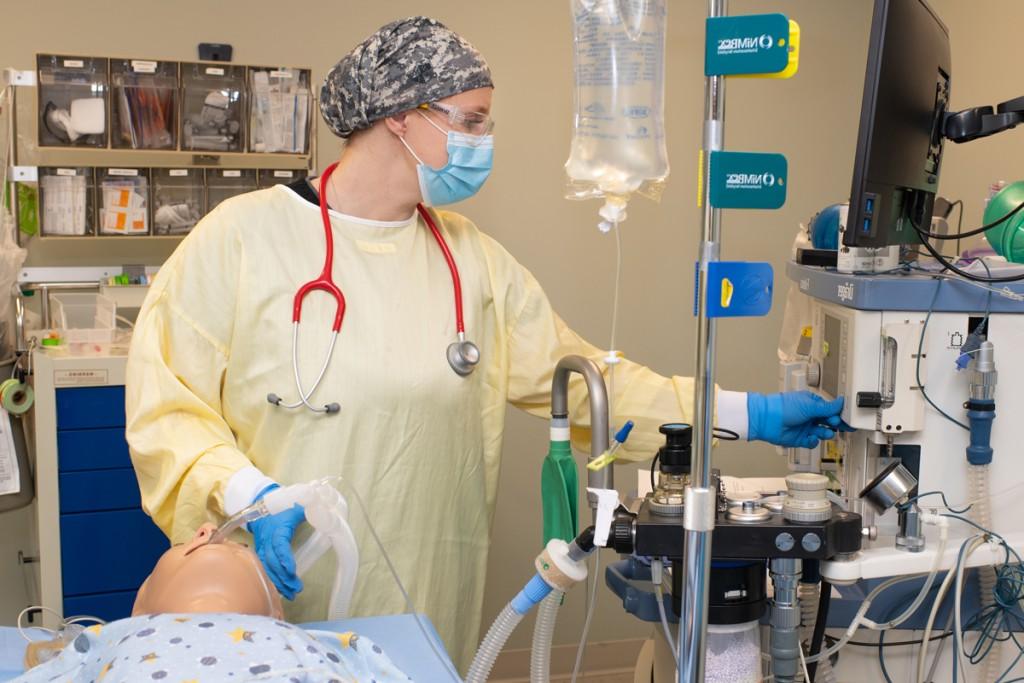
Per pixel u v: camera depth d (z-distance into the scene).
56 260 2.98
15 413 2.64
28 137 2.84
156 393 1.72
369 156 1.85
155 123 2.76
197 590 1.37
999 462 1.73
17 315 2.67
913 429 1.69
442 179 1.84
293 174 2.94
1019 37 2.89
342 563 1.59
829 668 1.69
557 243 3.38
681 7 3.38
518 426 3.41
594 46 1.27
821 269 1.91
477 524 1.99
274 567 1.51
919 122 1.70
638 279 3.45
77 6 2.91
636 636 3.54
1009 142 2.90
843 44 3.52
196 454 1.66
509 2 3.26
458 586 1.95
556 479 1.73
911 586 1.73
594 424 1.61
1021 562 1.62
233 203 1.86
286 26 3.09
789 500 1.48
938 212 2.39
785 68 1.06
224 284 1.80
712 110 1.10
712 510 1.17
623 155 1.27
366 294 1.85
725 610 1.48
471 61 1.81
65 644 1.48
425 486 1.86
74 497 2.58
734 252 3.52
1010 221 1.88
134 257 3.05
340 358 1.81
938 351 1.69
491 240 2.07
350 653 1.37
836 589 1.76
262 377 1.81
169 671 1.16
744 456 3.57
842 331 1.75
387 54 1.78
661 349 3.50
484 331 1.99
